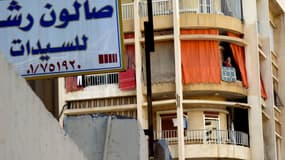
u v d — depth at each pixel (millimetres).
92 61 13719
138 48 40188
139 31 40344
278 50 47750
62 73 13727
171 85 40031
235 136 40594
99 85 40562
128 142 12484
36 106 9461
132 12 40750
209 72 40469
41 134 9562
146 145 13352
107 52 13719
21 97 9016
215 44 40656
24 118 9055
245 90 41688
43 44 13844
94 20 13812
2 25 13977
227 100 41750
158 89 40000
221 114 40469
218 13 41219
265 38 44219
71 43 13812
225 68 41062
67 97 40562
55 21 13891
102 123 12672
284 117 46250
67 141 10570
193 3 40719
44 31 13883
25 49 13859
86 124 12648
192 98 40719
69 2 13930
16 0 14023
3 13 14008
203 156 39406
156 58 40438
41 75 13797
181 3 40781
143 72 40156
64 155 10398
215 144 39562
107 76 40625
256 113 41438
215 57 40562
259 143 41062
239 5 42031
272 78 44188
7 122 8570
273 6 46719
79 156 11109
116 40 13734
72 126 12656
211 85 40375
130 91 40344
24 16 13961
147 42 21734
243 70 41656
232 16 41656
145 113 39812
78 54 13742
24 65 13812
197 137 39594
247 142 41219
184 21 40312
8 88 8664
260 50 42656
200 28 40469
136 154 12414
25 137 9047
